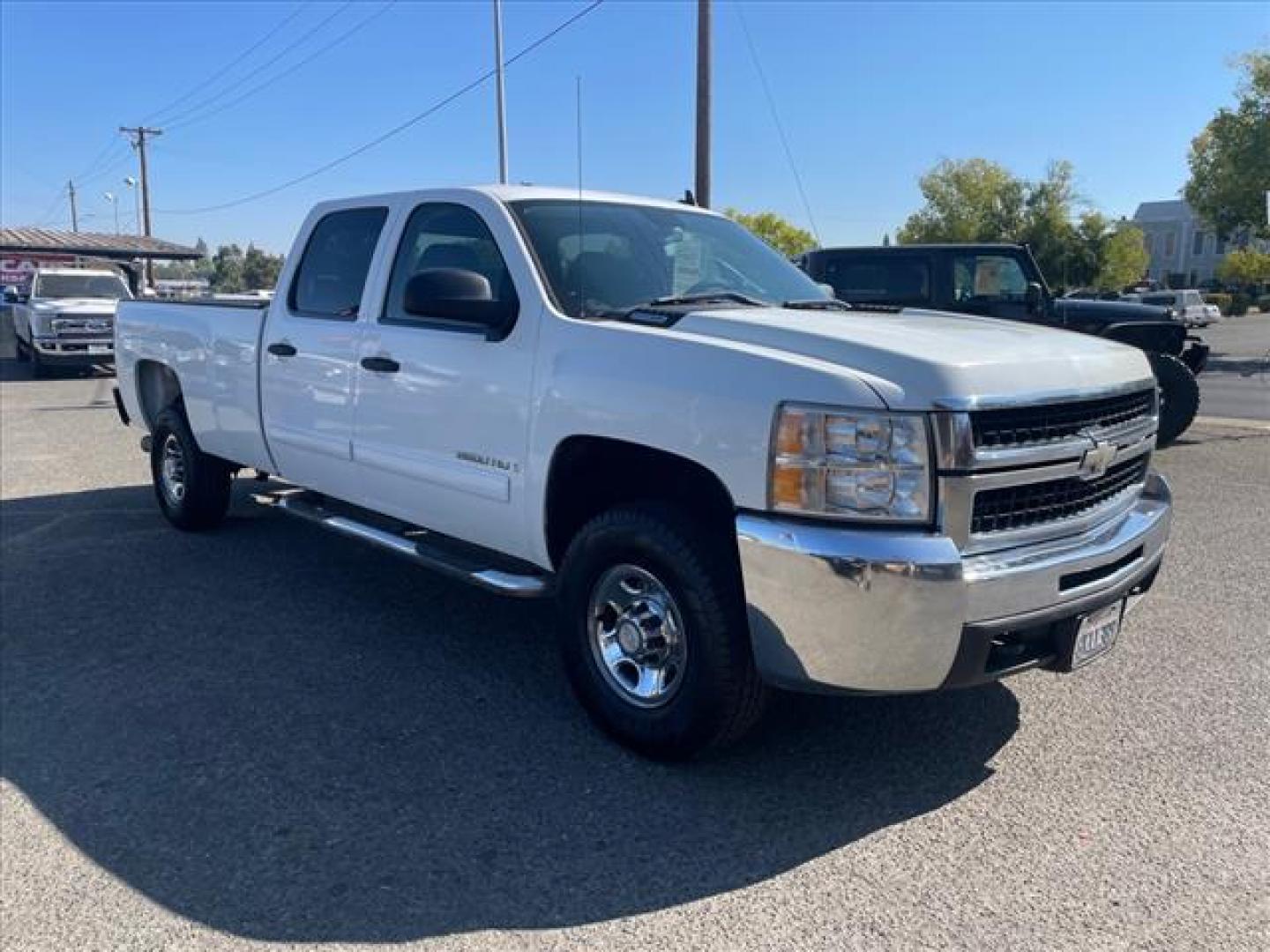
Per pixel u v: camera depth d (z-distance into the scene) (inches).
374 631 200.8
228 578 236.2
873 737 154.5
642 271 171.9
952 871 120.0
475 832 128.3
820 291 195.5
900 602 118.3
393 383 183.6
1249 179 1208.2
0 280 1370.6
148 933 109.6
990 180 2361.0
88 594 224.7
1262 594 221.1
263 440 229.3
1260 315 2484.0
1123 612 147.7
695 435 133.0
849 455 121.3
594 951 106.4
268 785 140.6
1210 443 434.6
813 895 115.6
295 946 107.4
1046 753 149.1
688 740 140.2
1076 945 106.8
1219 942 107.2
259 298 273.1
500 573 166.2
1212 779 141.2
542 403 154.1
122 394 303.0
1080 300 446.9
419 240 185.9
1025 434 128.5
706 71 693.9
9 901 115.6
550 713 163.2
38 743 153.7
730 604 134.5
